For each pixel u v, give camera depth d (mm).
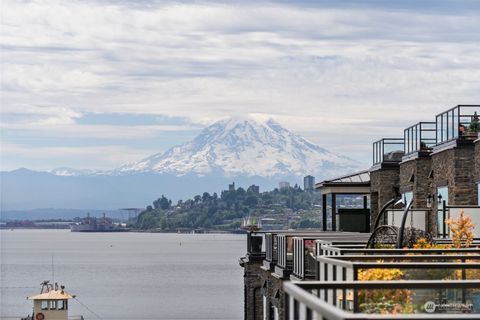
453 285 14953
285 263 43344
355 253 23094
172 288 172875
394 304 15984
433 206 50969
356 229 67625
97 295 159375
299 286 14664
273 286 46656
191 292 163750
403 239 31203
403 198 57312
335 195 68688
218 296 155250
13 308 139375
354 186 67812
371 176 65062
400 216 48531
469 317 11414
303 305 12680
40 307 98750
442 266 18359
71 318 117812
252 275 54375
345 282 14797
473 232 39062
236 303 142000
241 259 57844
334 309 11312
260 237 55281
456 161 46594
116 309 134625
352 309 15812
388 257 20594
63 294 99562
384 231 33188
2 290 173125
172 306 137500
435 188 50812
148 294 159875
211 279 197000
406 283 14875
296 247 40156
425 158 53031
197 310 131000
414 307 16250
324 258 20875
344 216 67562
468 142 46469
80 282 190625
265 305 49594
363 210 67688
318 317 11820
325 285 14727
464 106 47062
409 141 56594
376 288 14797
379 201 61844
